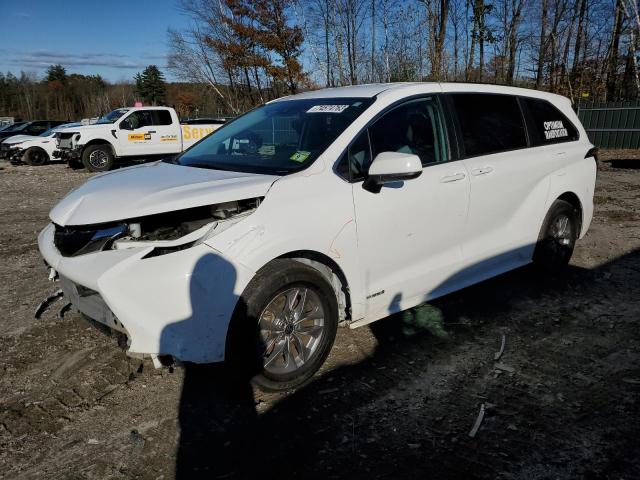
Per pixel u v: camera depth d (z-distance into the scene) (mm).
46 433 2820
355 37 21875
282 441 2738
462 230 4004
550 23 25109
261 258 2883
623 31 23984
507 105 4559
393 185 3492
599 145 19562
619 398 3086
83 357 3611
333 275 3400
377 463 2564
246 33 25562
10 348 3736
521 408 3004
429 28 20531
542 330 4000
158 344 2719
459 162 3967
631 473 2475
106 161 16812
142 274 2695
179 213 2994
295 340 3166
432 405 3043
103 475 2506
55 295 3426
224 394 3176
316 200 3137
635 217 7742
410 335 3922
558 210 4840
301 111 3889
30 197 10906
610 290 4797
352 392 3180
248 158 3629
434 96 3980
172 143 17859
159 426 2873
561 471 2494
